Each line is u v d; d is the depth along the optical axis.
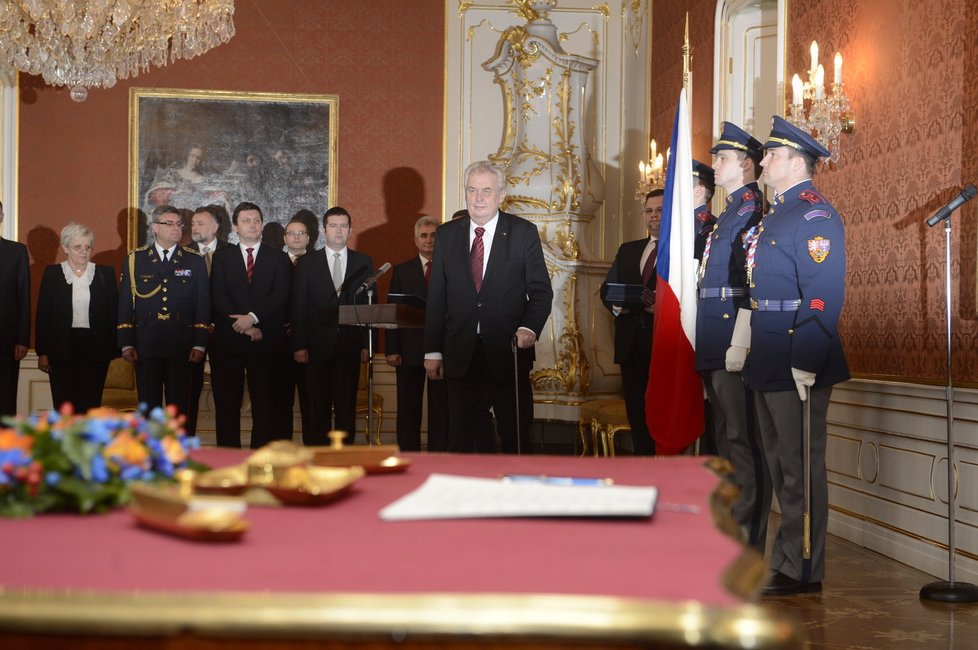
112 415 1.51
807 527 3.97
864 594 4.00
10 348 7.09
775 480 4.06
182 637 0.89
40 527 1.26
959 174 4.27
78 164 8.78
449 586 0.97
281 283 7.13
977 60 4.14
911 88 4.63
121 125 8.85
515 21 9.16
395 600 0.91
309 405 7.11
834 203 5.41
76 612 0.89
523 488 1.46
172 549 1.13
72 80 7.29
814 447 3.99
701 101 7.24
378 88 9.09
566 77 8.62
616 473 1.77
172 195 8.88
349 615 0.88
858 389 5.07
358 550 1.13
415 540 1.19
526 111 8.66
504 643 0.87
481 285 4.76
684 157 4.75
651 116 8.47
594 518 1.33
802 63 5.74
